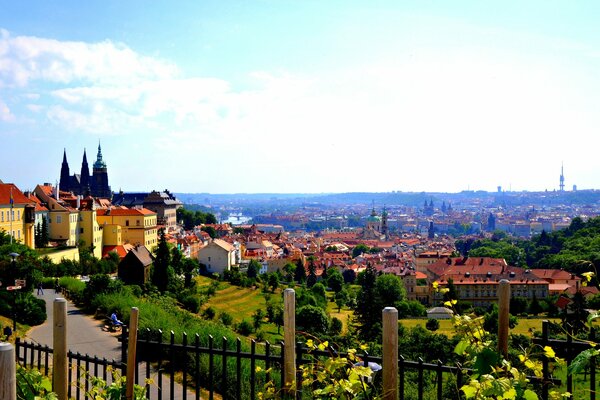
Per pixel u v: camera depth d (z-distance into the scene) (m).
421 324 107.38
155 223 146.00
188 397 22.39
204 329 28.66
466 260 182.00
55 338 10.66
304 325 86.56
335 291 167.25
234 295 120.12
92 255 110.44
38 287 59.47
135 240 136.12
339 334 86.44
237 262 195.88
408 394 18.02
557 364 8.55
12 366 6.77
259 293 127.62
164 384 23.84
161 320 31.53
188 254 177.12
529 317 118.00
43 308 45.88
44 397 9.54
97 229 120.69
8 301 43.91
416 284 190.00
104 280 51.66
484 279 165.50
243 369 21.55
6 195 91.19
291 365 11.08
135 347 11.83
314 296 123.25
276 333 84.06
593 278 8.79
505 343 9.95
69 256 98.19
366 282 128.75
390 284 128.50
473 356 8.70
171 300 67.06
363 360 10.31
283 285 154.25
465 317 8.90
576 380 9.90
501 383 7.80
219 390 23.31
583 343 9.23
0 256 59.00
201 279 131.12
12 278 51.88
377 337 72.62
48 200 110.38
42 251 93.25
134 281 73.88
